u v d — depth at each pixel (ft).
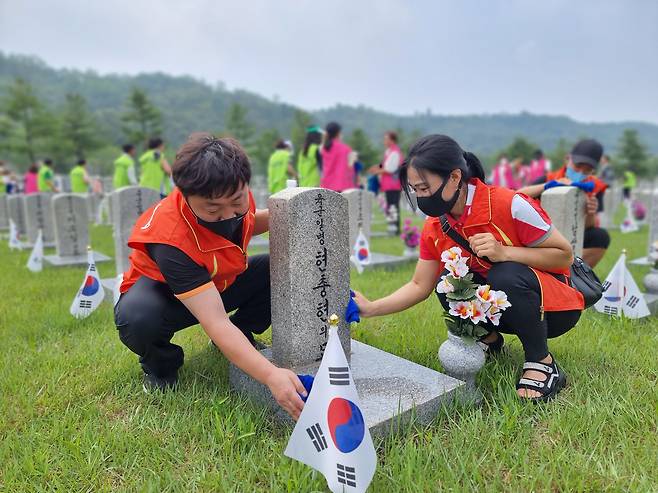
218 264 8.06
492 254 8.29
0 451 7.34
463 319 8.50
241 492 6.48
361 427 6.23
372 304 9.55
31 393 9.24
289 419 7.95
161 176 36.17
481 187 8.46
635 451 7.05
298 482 6.40
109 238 34.12
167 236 7.55
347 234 9.01
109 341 12.01
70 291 17.61
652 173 157.38
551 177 17.25
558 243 8.45
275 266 8.69
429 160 7.75
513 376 9.09
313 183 32.30
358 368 9.36
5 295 16.84
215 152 6.76
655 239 22.57
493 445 7.16
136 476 6.87
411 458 6.78
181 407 8.59
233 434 7.58
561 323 9.04
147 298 8.69
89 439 7.58
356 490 6.10
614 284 12.86
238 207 7.18
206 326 7.47
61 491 6.52
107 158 188.34
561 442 7.27
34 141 144.66
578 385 8.99
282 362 8.89
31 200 32.12
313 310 8.80
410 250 23.40
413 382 8.72
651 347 10.84
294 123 169.99
